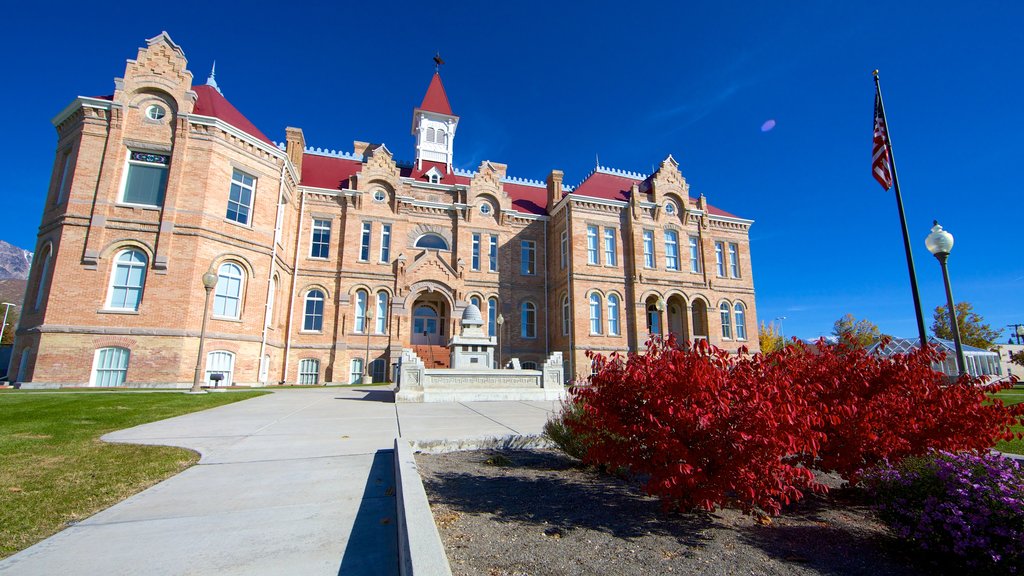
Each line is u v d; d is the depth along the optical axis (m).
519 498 5.54
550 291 36.47
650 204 35.47
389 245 33.03
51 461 6.43
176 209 23.16
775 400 4.65
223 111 27.75
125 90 23.42
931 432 5.77
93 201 22.39
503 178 42.97
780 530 4.77
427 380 17.38
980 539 3.70
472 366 20.28
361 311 31.73
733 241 37.97
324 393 19.34
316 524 4.47
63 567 3.46
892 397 5.82
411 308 32.97
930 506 4.00
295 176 31.33
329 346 30.47
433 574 2.80
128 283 22.44
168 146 23.69
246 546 3.94
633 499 5.64
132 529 4.25
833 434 5.79
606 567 3.78
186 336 22.34
